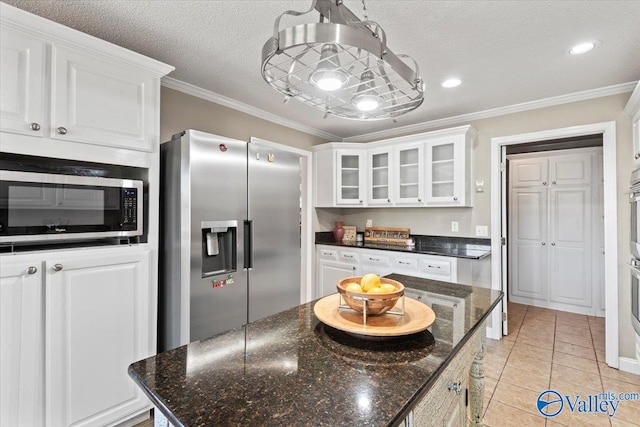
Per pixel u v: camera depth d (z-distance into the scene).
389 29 1.78
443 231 3.51
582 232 3.95
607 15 1.65
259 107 3.10
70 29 1.52
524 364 2.61
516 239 4.40
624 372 2.47
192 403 0.69
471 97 2.80
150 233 1.87
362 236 4.06
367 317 1.13
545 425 1.88
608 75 2.36
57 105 1.51
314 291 3.91
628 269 2.49
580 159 3.96
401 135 3.85
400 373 0.82
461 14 1.65
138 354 1.77
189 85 2.57
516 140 3.03
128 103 1.76
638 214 2.14
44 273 1.47
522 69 2.27
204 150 1.97
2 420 1.35
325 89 1.19
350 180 3.90
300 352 0.95
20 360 1.40
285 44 0.92
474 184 3.28
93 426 1.61
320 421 0.63
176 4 1.60
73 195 1.58
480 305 1.39
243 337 1.07
